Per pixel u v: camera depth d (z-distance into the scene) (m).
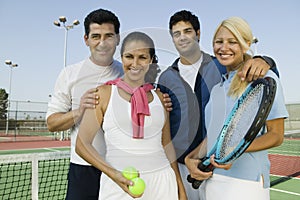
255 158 2.11
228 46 2.12
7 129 23.89
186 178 2.61
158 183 1.92
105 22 2.23
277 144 2.01
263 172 2.11
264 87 1.89
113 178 1.85
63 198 5.01
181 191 2.17
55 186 5.75
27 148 14.21
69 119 2.36
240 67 2.15
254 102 2.04
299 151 12.70
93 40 2.21
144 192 1.88
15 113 24.75
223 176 2.17
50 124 2.50
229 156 1.98
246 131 2.06
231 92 2.19
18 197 5.03
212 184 2.22
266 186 2.12
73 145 2.68
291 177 7.02
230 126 2.12
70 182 2.73
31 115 25.73
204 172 2.20
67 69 2.55
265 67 2.02
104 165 1.87
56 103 2.57
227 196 2.12
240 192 2.08
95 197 2.67
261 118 1.83
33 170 4.49
